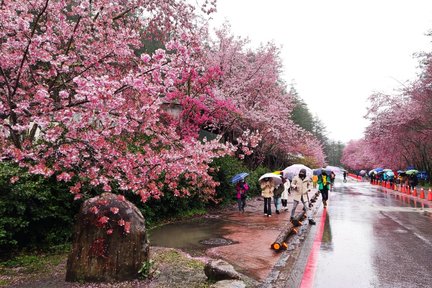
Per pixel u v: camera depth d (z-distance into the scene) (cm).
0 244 644
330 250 784
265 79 2231
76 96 489
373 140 3406
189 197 1303
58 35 729
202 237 905
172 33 1074
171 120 1291
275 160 3538
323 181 1608
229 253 732
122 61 746
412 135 3109
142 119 584
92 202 543
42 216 684
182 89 1459
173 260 643
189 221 1181
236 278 516
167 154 613
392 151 3650
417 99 2756
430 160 3541
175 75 564
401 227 1101
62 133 571
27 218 679
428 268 640
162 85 609
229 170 1652
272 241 857
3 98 611
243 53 2162
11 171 630
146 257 549
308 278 578
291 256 716
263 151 2677
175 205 1248
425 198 2225
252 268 624
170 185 671
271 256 709
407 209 1609
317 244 846
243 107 1878
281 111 2408
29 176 676
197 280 532
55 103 555
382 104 3108
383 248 805
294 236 927
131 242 533
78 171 593
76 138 531
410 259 705
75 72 703
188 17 1083
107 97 479
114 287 500
